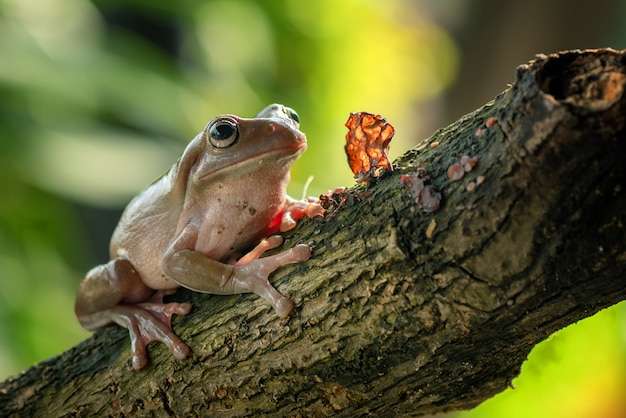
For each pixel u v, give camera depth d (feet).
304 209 2.31
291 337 2.23
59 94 2.80
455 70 4.41
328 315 2.21
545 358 2.47
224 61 3.67
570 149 2.08
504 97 2.15
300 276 2.23
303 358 2.22
